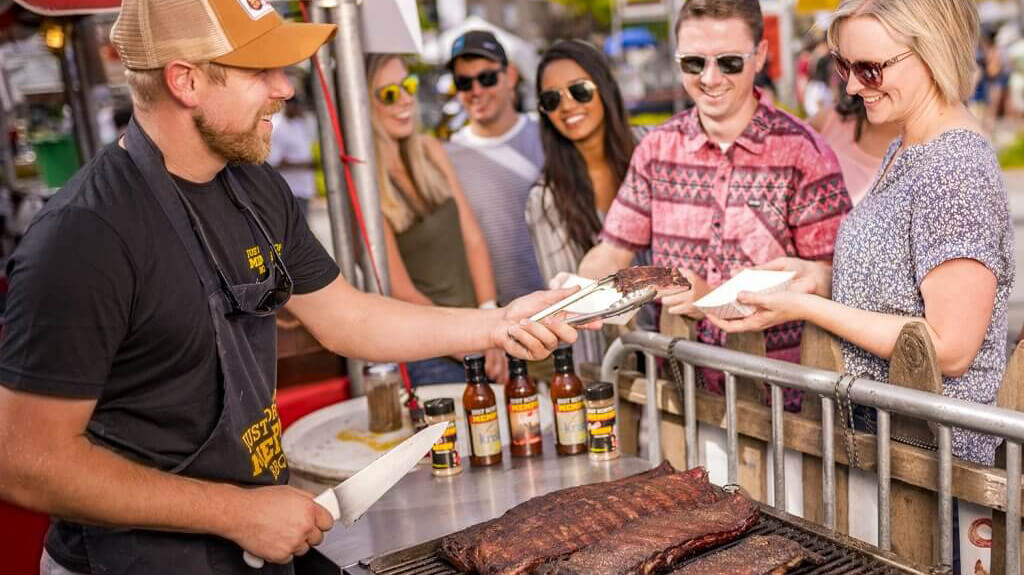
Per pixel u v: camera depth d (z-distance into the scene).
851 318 2.22
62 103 5.99
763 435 2.49
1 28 4.60
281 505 1.81
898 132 3.78
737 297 2.34
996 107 14.22
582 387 2.55
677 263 3.16
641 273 2.20
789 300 2.30
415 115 4.12
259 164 2.00
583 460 2.49
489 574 1.80
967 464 2.00
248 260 1.93
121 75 5.12
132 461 1.71
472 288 4.30
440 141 4.47
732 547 1.82
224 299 1.83
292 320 3.71
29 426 1.59
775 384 2.32
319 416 3.10
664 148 3.16
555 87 3.80
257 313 1.91
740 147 2.96
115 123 5.81
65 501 1.62
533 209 4.10
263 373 1.98
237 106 1.77
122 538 1.81
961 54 2.12
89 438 1.69
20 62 5.37
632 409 2.96
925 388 2.05
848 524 2.34
